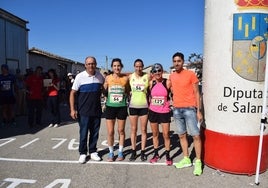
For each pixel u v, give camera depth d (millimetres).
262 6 4984
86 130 5930
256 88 5074
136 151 6773
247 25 4969
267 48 4836
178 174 5328
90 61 5762
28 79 9578
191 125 5387
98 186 4816
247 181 5023
